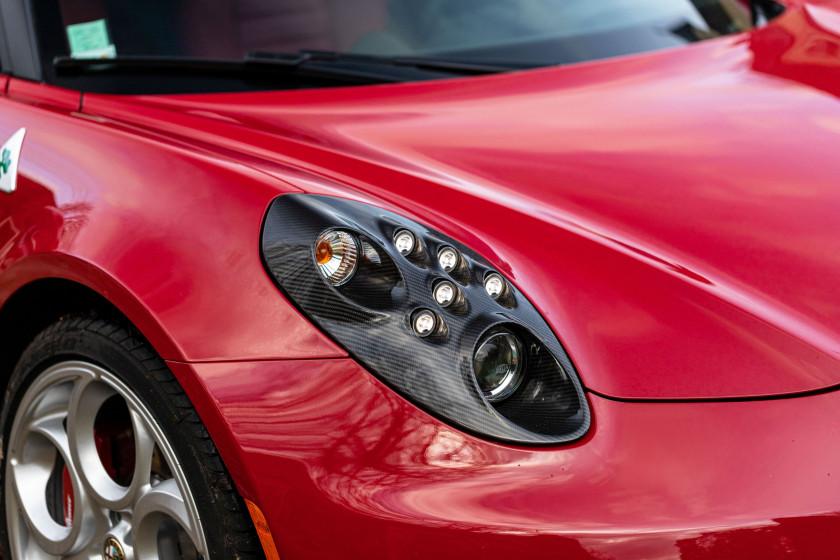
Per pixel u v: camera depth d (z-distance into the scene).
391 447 1.76
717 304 1.85
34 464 2.26
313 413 1.79
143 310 1.90
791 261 1.95
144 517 2.02
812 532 1.68
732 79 2.53
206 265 1.90
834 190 2.11
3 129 2.38
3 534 2.34
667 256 1.95
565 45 2.67
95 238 2.00
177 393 1.93
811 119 2.34
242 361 1.83
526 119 2.37
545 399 1.78
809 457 1.71
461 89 2.50
